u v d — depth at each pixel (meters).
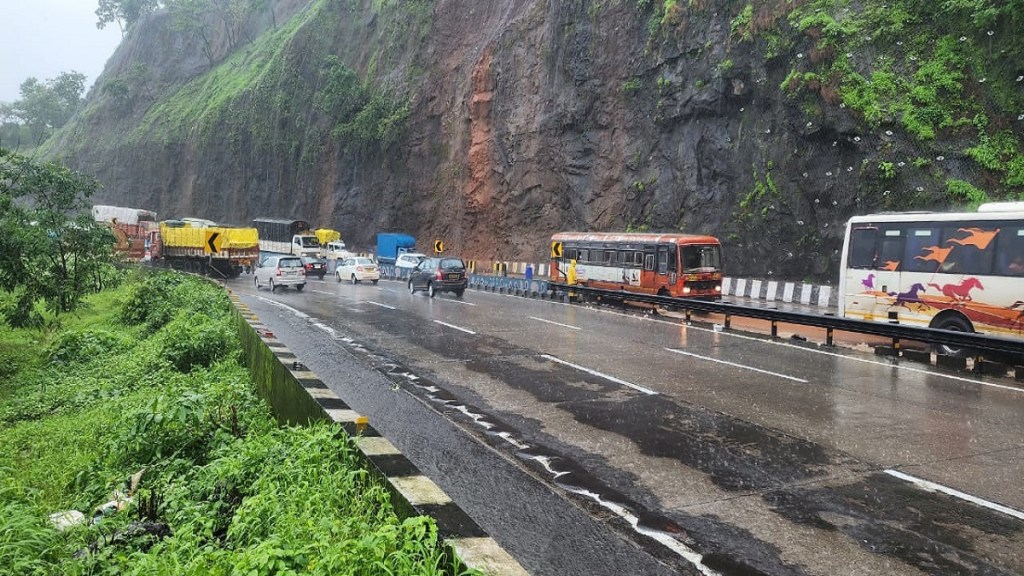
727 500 6.13
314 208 60.44
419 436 8.08
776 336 16.36
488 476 6.71
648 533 5.42
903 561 4.97
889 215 15.82
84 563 4.54
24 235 17.91
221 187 73.12
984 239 13.84
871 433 8.20
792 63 25.92
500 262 40.25
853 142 23.56
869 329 14.20
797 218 25.77
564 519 5.67
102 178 88.25
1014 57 20.62
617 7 36.16
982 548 5.18
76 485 6.98
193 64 95.75
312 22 68.69
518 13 45.81
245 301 25.45
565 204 38.53
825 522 5.65
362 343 15.38
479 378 11.55
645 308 23.86
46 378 13.76
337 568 3.50
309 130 62.16
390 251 45.09
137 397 10.34
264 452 5.93
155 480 6.46
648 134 33.59
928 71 22.22
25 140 116.69
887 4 24.06
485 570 3.69
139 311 22.09
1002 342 11.77
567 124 38.34
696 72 30.52
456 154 48.47
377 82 58.06
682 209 30.80
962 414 9.11
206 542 4.82
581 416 9.05
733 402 9.79
